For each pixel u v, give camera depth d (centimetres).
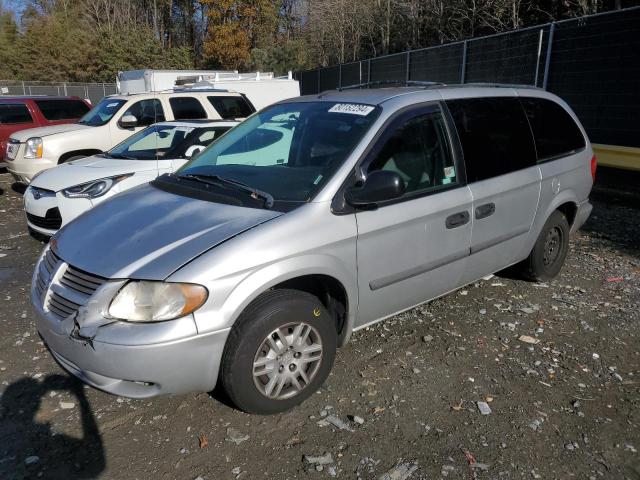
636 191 852
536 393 327
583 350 379
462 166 379
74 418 307
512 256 441
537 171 439
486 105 412
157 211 321
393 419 303
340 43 3397
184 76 1681
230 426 297
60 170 622
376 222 324
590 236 666
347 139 339
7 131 1218
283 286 311
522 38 1023
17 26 5616
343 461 270
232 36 4369
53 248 321
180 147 654
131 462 271
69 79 4888
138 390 269
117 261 276
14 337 405
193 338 261
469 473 262
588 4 1548
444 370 352
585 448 280
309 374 312
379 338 394
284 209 302
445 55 1266
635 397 324
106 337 257
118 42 4741
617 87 850
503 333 403
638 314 436
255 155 382
